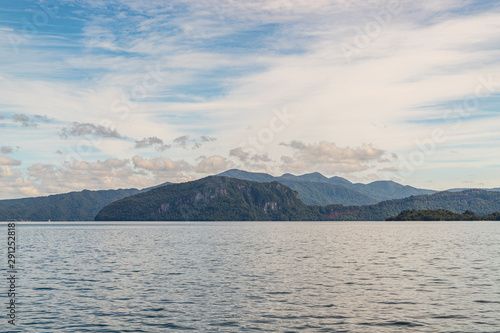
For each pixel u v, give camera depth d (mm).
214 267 54906
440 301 33375
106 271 51406
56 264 59188
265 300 33969
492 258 65000
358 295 35781
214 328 26328
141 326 26812
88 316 29188
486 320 27828
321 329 26078
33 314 29797
